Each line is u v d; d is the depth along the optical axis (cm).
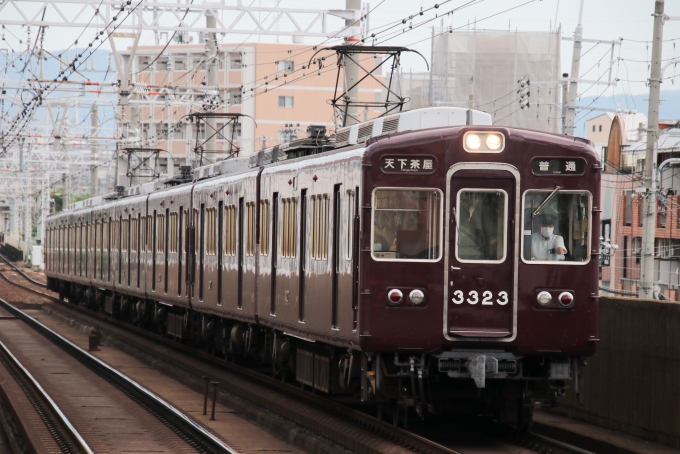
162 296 6950
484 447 3203
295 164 4162
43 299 12988
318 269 3769
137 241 7850
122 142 11575
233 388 4697
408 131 3203
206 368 5388
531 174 3180
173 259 6638
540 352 3161
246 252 4934
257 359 5316
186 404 4525
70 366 6106
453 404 3303
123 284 8344
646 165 5634
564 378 3212
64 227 11969
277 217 4453
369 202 3161
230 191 5278
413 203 3170
